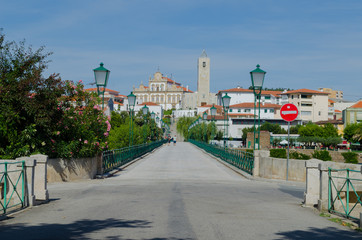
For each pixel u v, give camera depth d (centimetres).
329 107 15425
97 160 1947
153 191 1332
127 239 625
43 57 1692
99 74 1973
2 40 1644
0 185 1018
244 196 1244
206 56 17712
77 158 1752
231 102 15075
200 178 1994
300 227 760
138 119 10550
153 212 892
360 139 8656
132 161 3109
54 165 1648
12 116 1520
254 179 1903
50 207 971
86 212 894
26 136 1544
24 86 1575
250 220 817
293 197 1264
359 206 1109
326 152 2961
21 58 1659
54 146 1652
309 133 10081
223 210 941
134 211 905
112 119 8356
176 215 855
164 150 5722
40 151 1600
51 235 654
